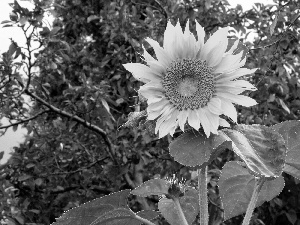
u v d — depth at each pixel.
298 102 3.04
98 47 3.73
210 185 2.65
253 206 0.60
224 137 0.54
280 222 3.34
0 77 2.56
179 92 0.58
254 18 3.09
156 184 0.65
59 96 3.10
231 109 0.57
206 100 0.57
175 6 3.08
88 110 2.64
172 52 0.60
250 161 0.51
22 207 2.73
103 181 3.38
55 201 3.11
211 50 0.59
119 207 0.63
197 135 0.55
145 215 0.68
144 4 3.12
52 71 2.86
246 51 0.64
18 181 2.86
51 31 2.46
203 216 0.58
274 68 2.78
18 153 2.81
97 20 3.59
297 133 0.60
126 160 2.73
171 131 0.57
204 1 3.05
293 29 2.69
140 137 2.72
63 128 2.81
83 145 2.92
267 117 2.86
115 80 3.16
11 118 2.66
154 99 0.57
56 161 2.88
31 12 2.30
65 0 3.61
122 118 2.70
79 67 3.13
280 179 0.68
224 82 0.58
